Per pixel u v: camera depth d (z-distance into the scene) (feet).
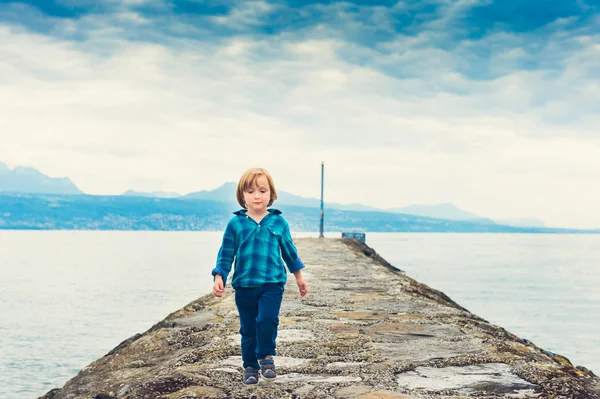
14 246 562.25
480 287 179.83
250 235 14.03
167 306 145.89
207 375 14.96
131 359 19.95
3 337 105.70
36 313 135.33
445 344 18.98
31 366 84.58
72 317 129.39
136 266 286.87
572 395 13.71
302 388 13.89
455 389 13.96
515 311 132.05
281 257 14.60
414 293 34.65
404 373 15.40
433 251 436.35
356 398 13.10
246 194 14.28
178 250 486.38
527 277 226.17
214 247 557.33
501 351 17.98
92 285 194.08
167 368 16.51
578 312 131.95
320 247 89.35
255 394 13.39
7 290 181.37
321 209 159.33
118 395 14.97
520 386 14.26
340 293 32.91
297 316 24.52
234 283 14.03
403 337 20.16
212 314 26.02
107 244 636.89
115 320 125.39
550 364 16.84
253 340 14.23
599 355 86.99
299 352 17.71
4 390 72.33
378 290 34.55
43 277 225.15
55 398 17.69
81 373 20.27
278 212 14.53
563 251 539.70
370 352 17.74
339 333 20.80
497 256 398.01
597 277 237.66
